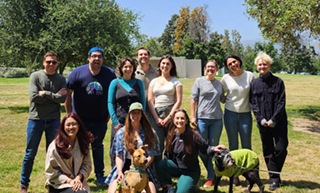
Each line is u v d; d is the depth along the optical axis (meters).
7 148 7.01
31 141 4.42
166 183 4.44
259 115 4.76
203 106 4.90
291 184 4.93
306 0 9.51
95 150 4.95
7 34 12.17
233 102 4.93
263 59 4.68
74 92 4.86
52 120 4.55
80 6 12.47
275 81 4.71
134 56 13.62
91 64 4.67
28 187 4.72
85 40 12.55
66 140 3.74
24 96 19.19
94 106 4.78
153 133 4.28
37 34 12.55
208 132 4.96
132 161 3.82
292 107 14.91
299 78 46.06
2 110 13.09
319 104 15.97
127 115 4.32
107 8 12.70
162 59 4.96
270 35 11.91
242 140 4.97
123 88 4.59
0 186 4.74
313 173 5.51
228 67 4.98
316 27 9.62
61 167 3.75
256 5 12.47
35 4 12.78
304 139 8.26
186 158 4.30
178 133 4.38
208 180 4.88
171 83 4.92
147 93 5.07
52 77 4.58
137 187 3.71
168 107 4.89
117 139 4.23
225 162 4.02
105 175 5.24
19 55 12.33
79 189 3.63
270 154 4.84
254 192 4.62
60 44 11.95
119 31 13.25
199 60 48.59
